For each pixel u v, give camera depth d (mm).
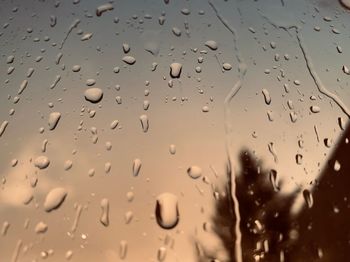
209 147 85
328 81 94
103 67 96
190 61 97
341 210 77
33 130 87
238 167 82
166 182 81
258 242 74
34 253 72
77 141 85
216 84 94
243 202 78
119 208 77
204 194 79
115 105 90
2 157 83
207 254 72
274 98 91
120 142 85
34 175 81
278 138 86
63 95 92
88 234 74
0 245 73
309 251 73
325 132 86
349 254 73
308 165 82
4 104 90
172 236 74
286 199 79
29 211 77
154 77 95
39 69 95
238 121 88
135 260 72
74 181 80
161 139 86
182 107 90
